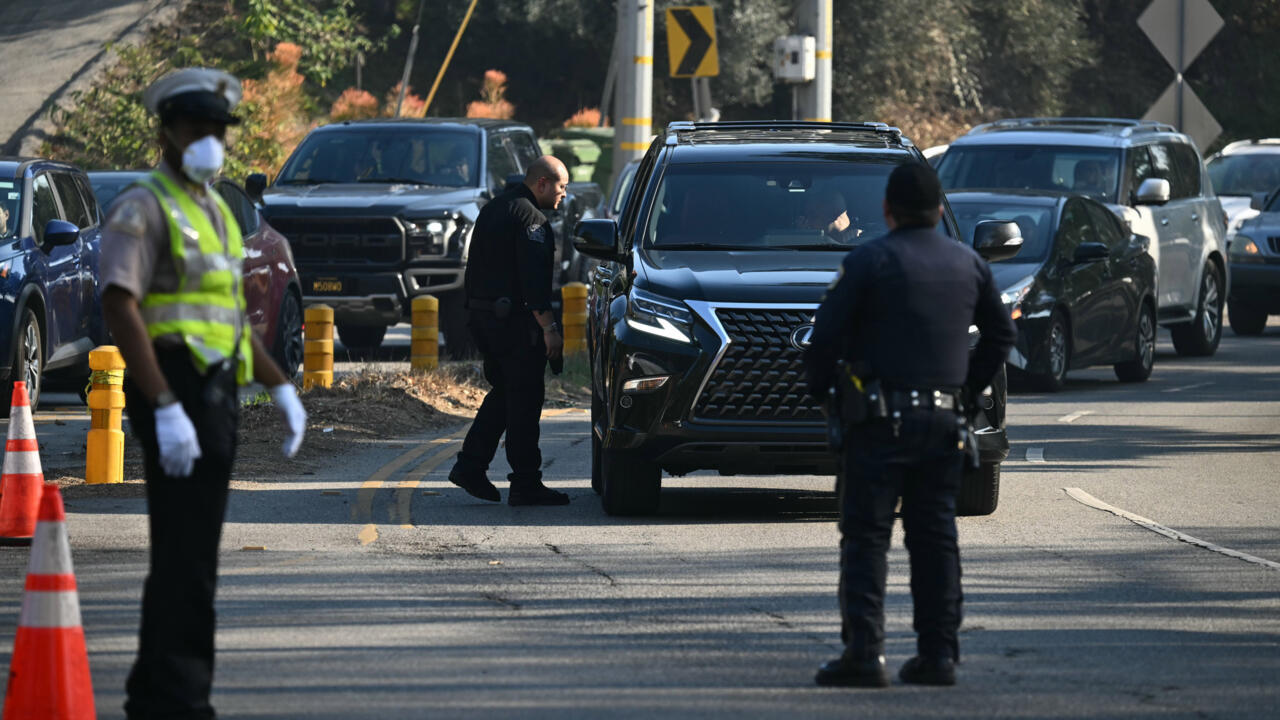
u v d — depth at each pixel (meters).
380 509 36.09
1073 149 72.62
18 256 50.25
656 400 33.75
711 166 38.34
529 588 28.20
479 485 36.88
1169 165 75.00
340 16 119.62
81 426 49.84
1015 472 41.88
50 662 19.41
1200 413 53.91
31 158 54.06
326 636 24.75
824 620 26.05
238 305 19.47
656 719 20.59
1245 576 29.50
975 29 154.62
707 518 35.53
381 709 20.95
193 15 128.38
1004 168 72.88
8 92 112.50
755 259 35.75
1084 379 66.12
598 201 78.56
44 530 19.53
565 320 67.88
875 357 21.91
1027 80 161.00
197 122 18.97
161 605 19.00
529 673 22.75
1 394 49.38
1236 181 106.81
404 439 47.66
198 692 19.19
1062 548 31.98
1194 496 38.28
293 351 60.84
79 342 54.31
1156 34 75.56
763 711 21.00
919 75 150.38
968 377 22.78
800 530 34.06
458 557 30.92
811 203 37.56
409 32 143.88
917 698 21.64
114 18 128.62
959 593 22.31
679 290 34.22
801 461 33.72
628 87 82.12
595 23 139.12
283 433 46.09
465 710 20.94
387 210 65.25
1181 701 21.56
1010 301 58.34
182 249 18.83
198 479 19.02
